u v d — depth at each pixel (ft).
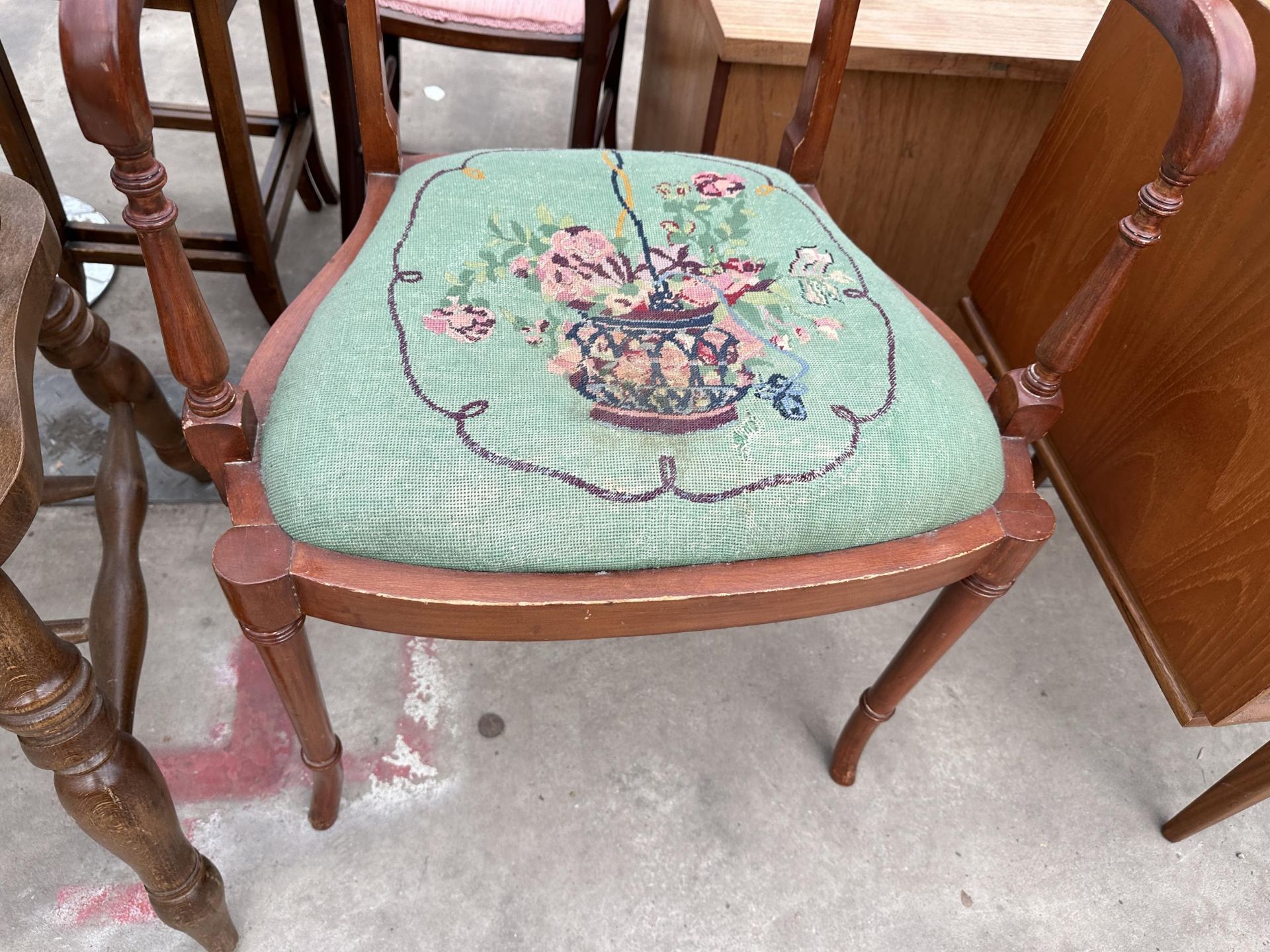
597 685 3.46
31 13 6.31
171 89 6.03
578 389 2.05
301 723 2.49
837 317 2.32
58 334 2.67
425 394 1.99
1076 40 3.64
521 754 3.24
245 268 4.09
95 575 3.49
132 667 2.59
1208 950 3.00
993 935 2.96
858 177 4.01
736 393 2.10
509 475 1.91
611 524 1.93
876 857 3.10
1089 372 2.96
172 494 3.81
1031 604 3.92
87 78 1.32
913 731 3.44
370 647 3.47
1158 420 2.62
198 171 5.37
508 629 1.98
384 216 2.49
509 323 2.16
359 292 2.20
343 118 4.18
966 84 3.66
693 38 3.91
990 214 4.21
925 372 2.26
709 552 1.99
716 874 3.01
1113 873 3.14
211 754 3.11
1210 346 2.41
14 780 2.96
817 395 2.13
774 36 3.38
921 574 2.16
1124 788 3.36
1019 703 3.57
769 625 3.74
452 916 2.84
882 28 3.53
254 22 6.70
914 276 4.51
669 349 2.16
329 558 1.91
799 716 3.46
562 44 4.06
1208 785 3.40
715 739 3.35
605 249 2.38
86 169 5.25
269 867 2.88
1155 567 2.66
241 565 1.86
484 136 6.08
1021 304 3.33
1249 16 2.23
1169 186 1.75
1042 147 3.18
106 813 1.97
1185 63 1.67
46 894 2.76
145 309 4.55
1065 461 3.11
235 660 3.34
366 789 3.09
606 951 2.81
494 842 3.01
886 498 2.07
